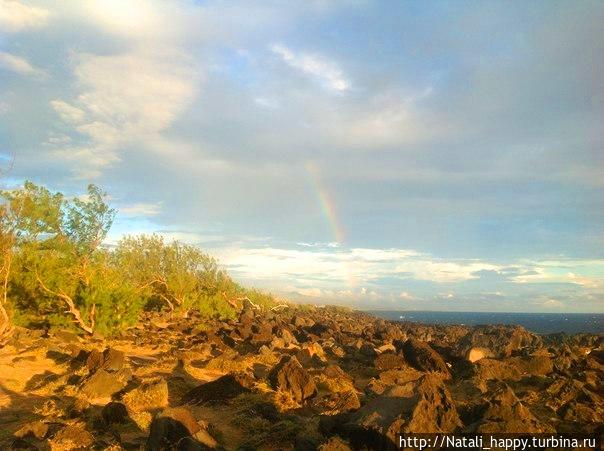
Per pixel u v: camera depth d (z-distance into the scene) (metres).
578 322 140.50
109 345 25.75
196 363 21.38
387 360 21.09
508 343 24.86
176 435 9.77
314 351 25.58
